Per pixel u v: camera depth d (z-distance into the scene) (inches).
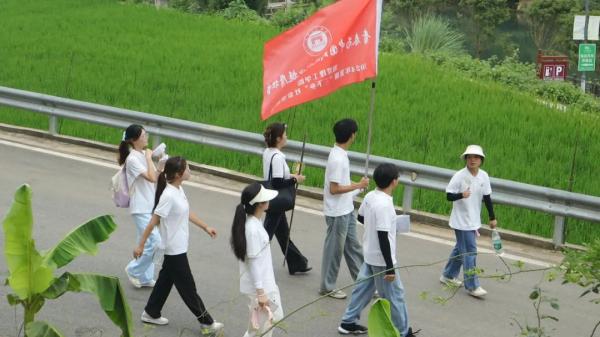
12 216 394.3
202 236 703.7
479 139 959.0
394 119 1011.3
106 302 406.0
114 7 1847.9
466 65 1485.0
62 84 1183.6
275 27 1685.5
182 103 1102.4
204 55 1369.3
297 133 941.8
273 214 606.9
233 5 1897.1
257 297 466.0
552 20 2100.1
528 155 910.4
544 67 1574.8
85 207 758.5
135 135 588.4
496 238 599.2
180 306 571.5
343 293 593.3
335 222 579.8
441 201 784.9
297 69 576.4
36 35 1524.4
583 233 733.3
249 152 872.3
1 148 951.6
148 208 588.1
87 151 957.8
